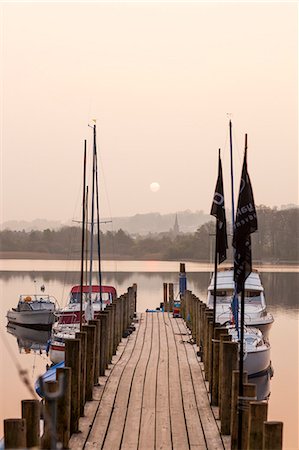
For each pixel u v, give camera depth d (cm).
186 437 1192
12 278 8662
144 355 2025
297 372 2484
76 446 1134
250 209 1114
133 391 1518
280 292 6469
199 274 10031
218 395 1398
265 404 942
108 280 8331
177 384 1595
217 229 1612
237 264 1120
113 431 1220
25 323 3906
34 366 2692
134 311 3316
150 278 8875
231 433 1125
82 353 1316
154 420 1289
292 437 1670
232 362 1224
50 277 8981
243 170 1121
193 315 2416
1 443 916
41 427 1159
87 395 1423
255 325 2589
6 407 1947
